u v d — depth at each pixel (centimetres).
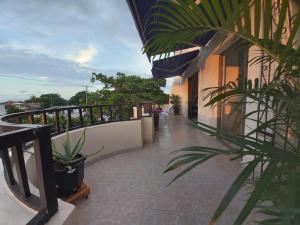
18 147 127
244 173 66
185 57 641
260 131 107
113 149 418
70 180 225
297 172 62
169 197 244
